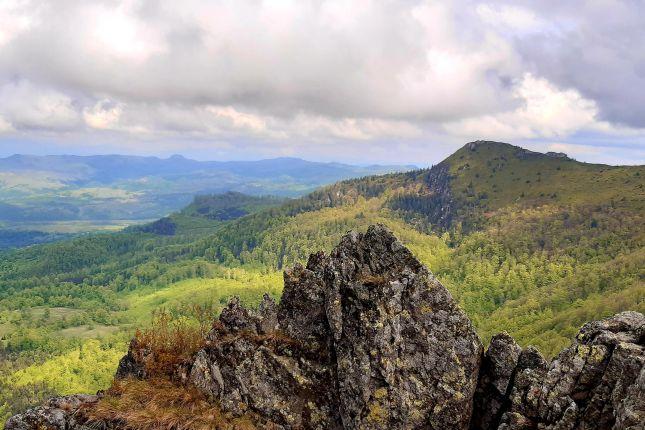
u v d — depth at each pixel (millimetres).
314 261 21906
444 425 15336
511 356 16203
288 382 17750
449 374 15891
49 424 16031
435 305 17109
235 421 16531
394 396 15758
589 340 14578
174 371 18703
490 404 15883
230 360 18562
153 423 15492
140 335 20422
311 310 19531
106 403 16578
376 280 18047
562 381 13969
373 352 16484
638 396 11625
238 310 20828
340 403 16531
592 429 12711
